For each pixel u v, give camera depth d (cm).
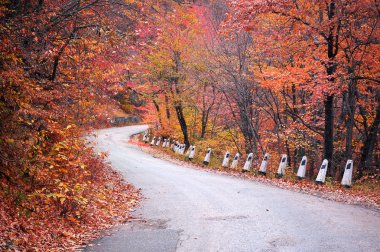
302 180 1488
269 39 1616
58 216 843
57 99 1118
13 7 1015
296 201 1036
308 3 1492
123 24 1171
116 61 1265
